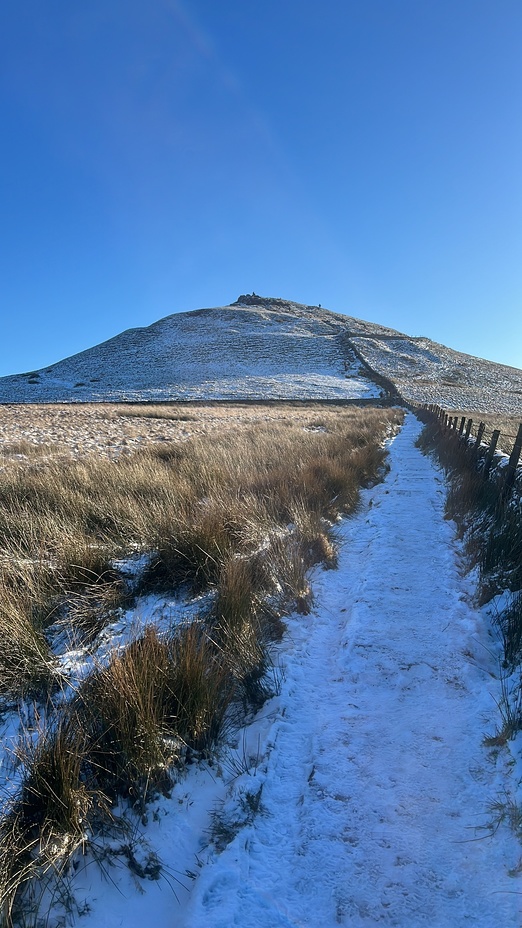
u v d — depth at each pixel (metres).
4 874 2.32
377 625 4.71
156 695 3.27
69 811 2.58
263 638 4.45
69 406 41.97
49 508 6.91
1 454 13.46
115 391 69.50
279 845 2.64
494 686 3.76
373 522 8.01
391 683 3.93
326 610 5.22
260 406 49.97
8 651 3.66
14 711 3.41
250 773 3.06
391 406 52.12
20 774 2.85
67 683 3.61
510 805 2.72
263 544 5.98
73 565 4.93
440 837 2.63
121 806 2.82
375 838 2.65
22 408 37.62
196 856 2.61
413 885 2.41
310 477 8.88
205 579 5.09
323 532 7.03
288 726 3.51
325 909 2.33
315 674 4.12
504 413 57.06
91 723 3.15
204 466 9.01
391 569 6.00
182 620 4.36
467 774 3.01
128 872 2.52
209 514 6.05
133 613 4.66
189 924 2.22
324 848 2.60
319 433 19.14
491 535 5.91
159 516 6.05
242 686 3.84
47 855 2.46
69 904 2.35
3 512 6.51
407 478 11.78
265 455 11.01
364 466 11.80
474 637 4.43
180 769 3.07
